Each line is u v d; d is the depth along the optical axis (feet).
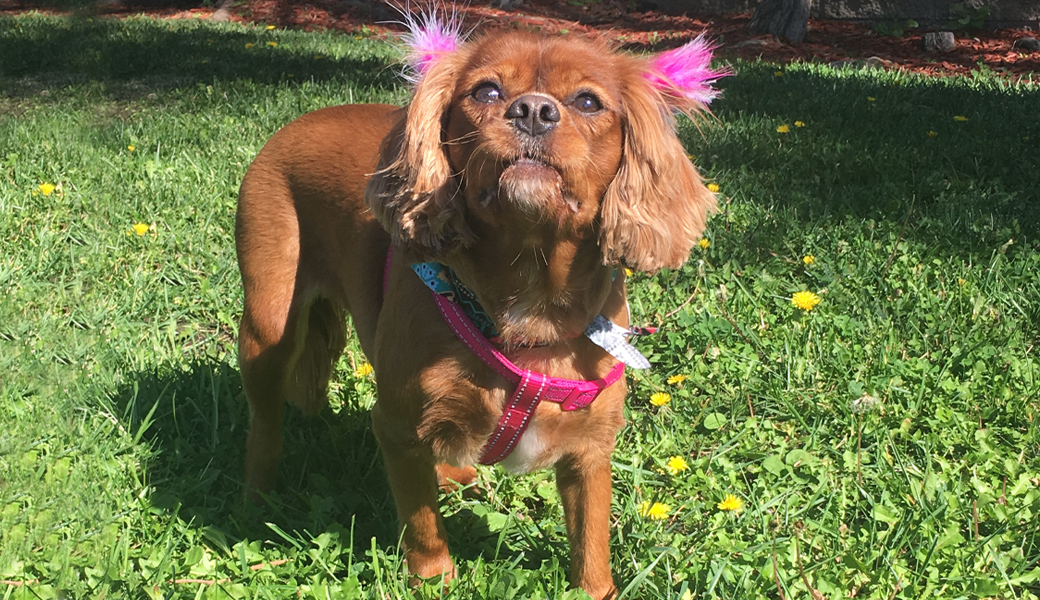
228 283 4.24
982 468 3.02
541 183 2.08
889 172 5.42
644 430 3.29
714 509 2.91
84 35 9.63
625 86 2.29
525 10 13.62
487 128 2.12
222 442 3.25
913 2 11.89
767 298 4.05
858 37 11.78
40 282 4.18
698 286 4.17
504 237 2.26
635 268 2.30
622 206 2.26
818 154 5.72
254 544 2.68
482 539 2.89
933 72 10.12
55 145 5.71
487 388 2.36
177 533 2.76
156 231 4.65
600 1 13.96
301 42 9.96
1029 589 2.65
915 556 2.66
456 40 2.40
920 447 3.11
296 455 3.23
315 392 3.24
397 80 7.27
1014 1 11.60
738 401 3.36
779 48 11.38
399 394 2.43
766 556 2.68
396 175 2.28
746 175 5.35
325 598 2.48
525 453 2.46
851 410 3.24
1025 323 3.84
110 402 3.31
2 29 10.02
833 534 2.73
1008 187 5.32
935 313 3.87
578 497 2.55
